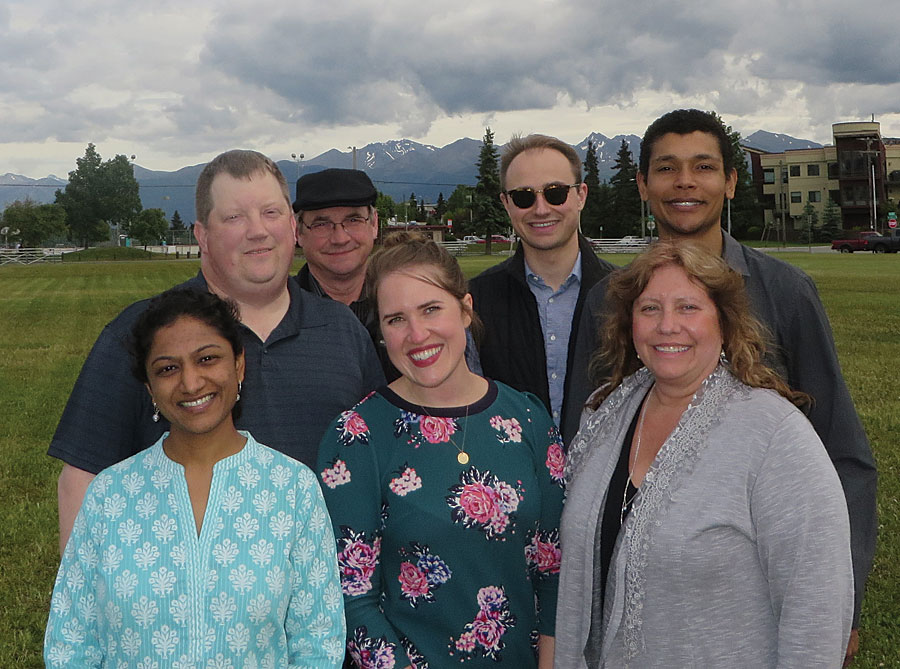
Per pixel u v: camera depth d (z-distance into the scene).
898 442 7.59
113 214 120.44
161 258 79.62
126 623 2.11
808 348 2.95
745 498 2.21
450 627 2.41
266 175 2.82
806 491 2.14
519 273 3.87
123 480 2.25
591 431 2.66
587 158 92.25
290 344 2.92
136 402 2.71
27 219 108.81
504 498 2.46
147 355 2.22
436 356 2.48
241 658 2.14
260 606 2.16
